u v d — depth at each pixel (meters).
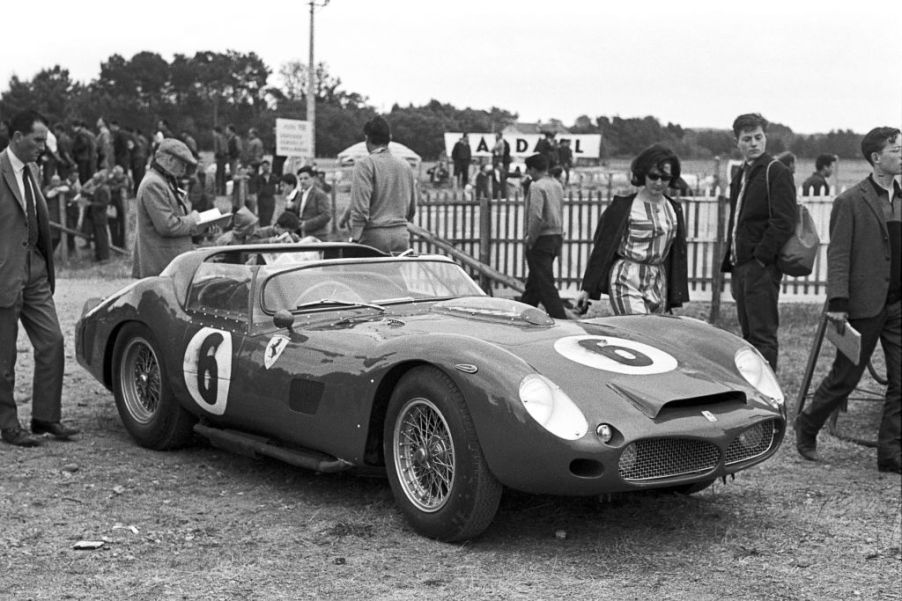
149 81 91.50
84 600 3.65
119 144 23.00
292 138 25.09
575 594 3.79
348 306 5.38
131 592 3.74
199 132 87.69
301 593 3.75
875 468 6.05
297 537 4.44
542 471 4.00
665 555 4.29
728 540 4.52
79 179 21.62
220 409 5.41
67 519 4.67
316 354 4.85
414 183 8.36
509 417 4.01
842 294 5.94
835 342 5.98
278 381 4.99
